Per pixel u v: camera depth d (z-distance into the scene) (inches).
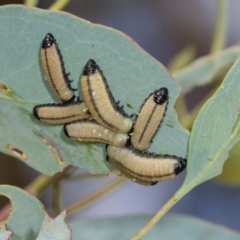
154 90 15.1
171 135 15.2
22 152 15.9
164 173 15.1
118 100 15.1
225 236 16.8
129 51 15.0
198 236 16.8
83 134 15.3
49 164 15.8
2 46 15.2
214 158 15.1
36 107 15.4
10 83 15.3
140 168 15.1
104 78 15.1
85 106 15.2
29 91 15.4
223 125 15.0
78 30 15.0
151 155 15.2
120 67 15.1
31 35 15.1
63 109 15.3
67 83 15.2
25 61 15.2
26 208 15.2
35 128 15.6
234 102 14.9
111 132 15.2
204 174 15.1
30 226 15.2
